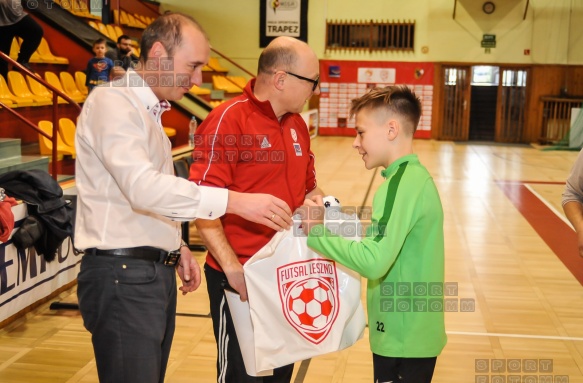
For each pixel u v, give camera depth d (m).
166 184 1.55
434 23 13.88
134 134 1.61
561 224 6.24
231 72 14.42
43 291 3.77
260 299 1.75
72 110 6.85
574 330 3.56
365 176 8.70
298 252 1.77
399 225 1.65
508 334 3.49
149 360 1.73
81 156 1.71
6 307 3.36
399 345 1.76
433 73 14.05
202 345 3.29
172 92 1.72
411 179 1.70
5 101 5.61
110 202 1.69
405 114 1.75
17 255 3.45
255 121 1.87
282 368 1.99
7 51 6.15
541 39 13.59
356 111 1.82
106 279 1.69
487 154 11.95
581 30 13.40
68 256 4.11
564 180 8.95
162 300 1.76
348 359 3.14
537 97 13.78
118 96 1.64
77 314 3.73
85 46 8.06
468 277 4.53
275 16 14.16
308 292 1.78
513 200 7.43
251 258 1.75
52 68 7.71
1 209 3.20
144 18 12.59
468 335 3.47
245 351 1.85
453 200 7.37
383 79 14.20
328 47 14.23
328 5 14.12
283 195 1.94
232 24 14.28
